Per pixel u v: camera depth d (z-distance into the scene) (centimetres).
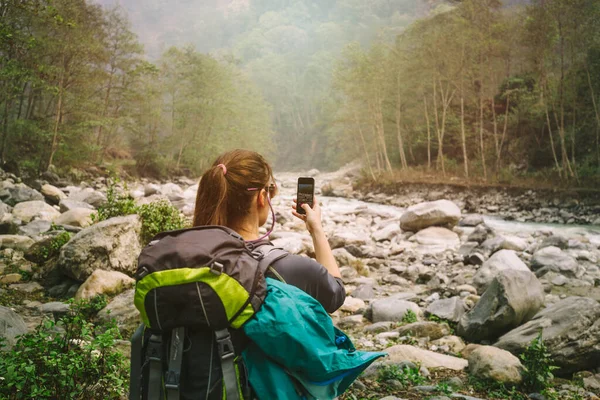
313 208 187
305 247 1118
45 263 792
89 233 754
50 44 2522
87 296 672
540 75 3056
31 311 637
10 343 417
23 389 329
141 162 4025
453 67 3331
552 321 582
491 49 3155
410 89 3906
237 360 143
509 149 3562
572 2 2692
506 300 633
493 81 3694
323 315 150
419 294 915
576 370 551
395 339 664
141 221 820
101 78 3141
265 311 144
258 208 173
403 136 4306
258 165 171
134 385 152
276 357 144
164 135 4744
